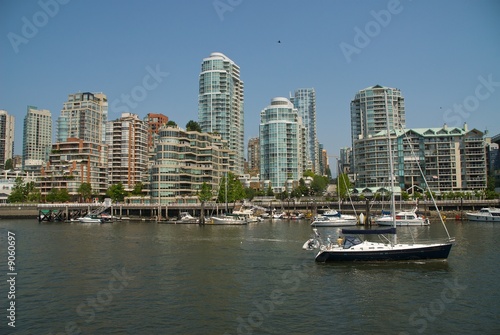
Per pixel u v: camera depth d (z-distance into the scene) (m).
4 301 43.41
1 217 185.50
